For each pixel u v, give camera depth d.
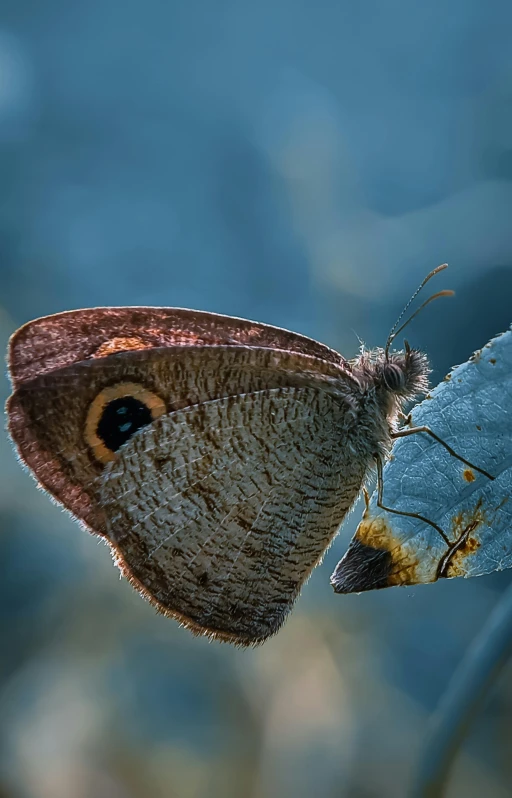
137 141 0.40
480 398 0.13
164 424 0.14
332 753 0.18
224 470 0.14
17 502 0.18
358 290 0.22
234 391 0.14
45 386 0.14
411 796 0.14
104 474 0.14
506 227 0.25
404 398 0.15
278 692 0.18
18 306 0.30
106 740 0.18
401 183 0.33
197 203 0.36
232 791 0.18
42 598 0.18
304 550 0.15
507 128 0.30
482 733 0.18
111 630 0.18
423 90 0.41
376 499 0.13
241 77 0.44
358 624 0.19
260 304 0.31
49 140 0.40
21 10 0.47
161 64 0.45
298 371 0.14
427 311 0.24
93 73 0.43
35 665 0.18
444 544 0.13
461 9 0.43
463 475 0.13
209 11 0.48
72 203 0.36
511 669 0.18
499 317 0.24
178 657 0.18
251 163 0.37
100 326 0.14
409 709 0.19
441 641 0.20
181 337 0.14
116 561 0.14
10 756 0.18
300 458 0.14
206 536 0.14
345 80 0.43
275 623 0.15
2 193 0.37
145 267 0.34
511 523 0.13
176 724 0.18
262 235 0.33
